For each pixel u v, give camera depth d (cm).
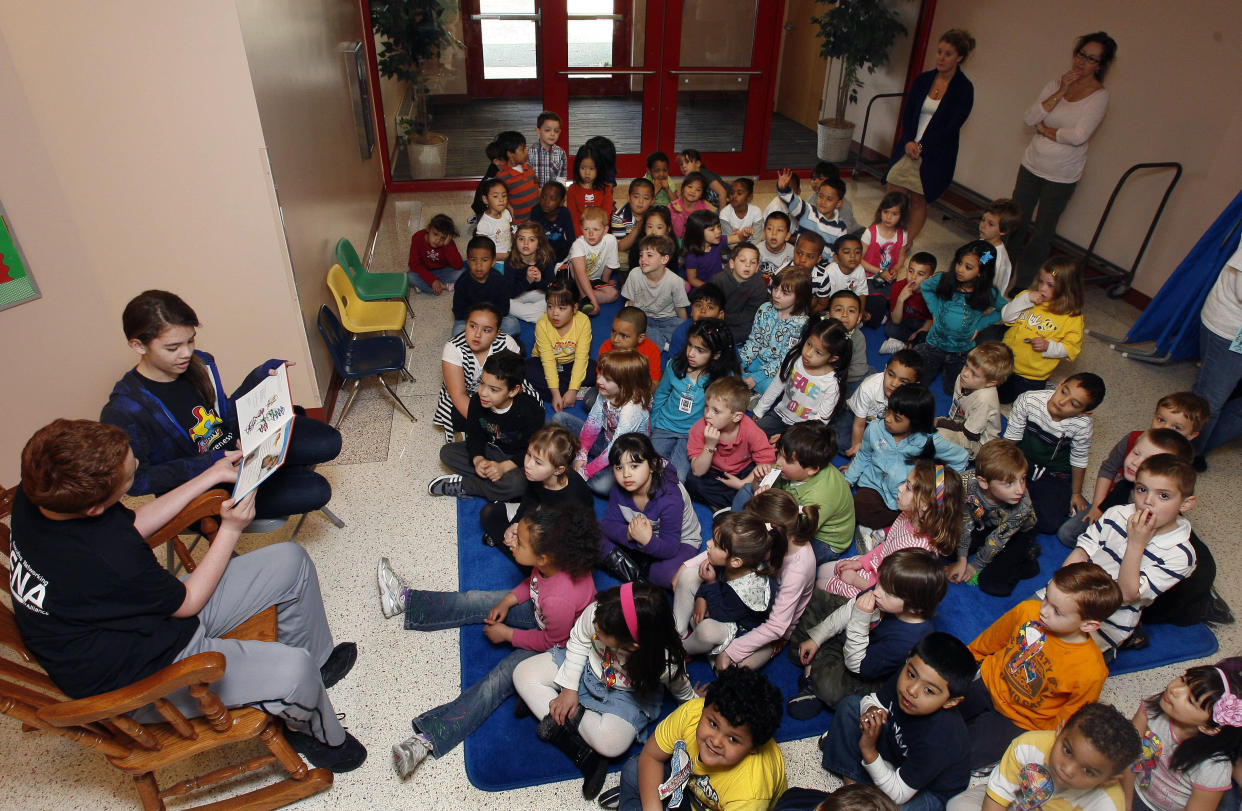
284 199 296
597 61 631
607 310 448
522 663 212
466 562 268
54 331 269
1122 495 270
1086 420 281
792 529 212
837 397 311
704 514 297
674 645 185
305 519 287
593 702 197
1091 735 148
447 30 603
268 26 293
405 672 229
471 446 291
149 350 207
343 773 200
